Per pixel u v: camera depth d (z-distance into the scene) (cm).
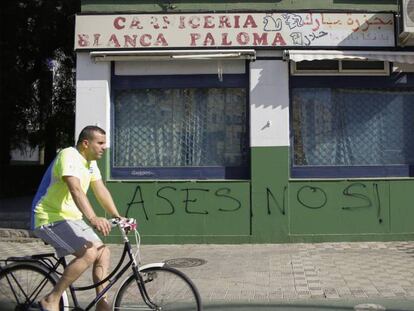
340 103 960
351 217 927
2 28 1570
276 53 935
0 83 1516
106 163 945
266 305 583
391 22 930
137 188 938
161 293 456
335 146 959
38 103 1795
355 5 938
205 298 615
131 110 973
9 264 473
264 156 930
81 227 463
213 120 966
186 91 969
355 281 676
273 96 932
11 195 1731
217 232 930
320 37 927
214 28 930
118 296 458
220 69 946
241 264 782
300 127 955
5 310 470
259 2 939
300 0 936
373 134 960
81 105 945
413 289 635
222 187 934
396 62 925
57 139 1905
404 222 928
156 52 924
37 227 461
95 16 939
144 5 943
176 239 931
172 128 971
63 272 452
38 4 1648
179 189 937
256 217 927
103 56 930
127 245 466
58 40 1752
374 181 931
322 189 929
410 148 961
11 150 1827
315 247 891
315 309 564
